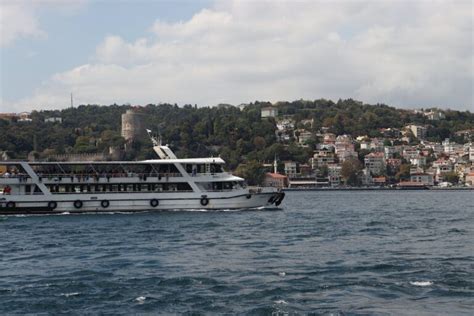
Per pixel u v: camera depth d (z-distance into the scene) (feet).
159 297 132.57
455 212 396.98
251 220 298.56
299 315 119.75
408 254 187.83
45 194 317.22
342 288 139.64
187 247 205.05
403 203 559.38
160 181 329.11
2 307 126.21
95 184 323.37
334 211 401.90
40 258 184.85
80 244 214.48
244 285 143.02
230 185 341.62
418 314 120.47
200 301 129.39
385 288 139.54
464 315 119.75
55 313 122.01
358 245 209.46
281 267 164.96
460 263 169.17
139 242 218.18
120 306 126.31
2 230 256.73
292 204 526.57
